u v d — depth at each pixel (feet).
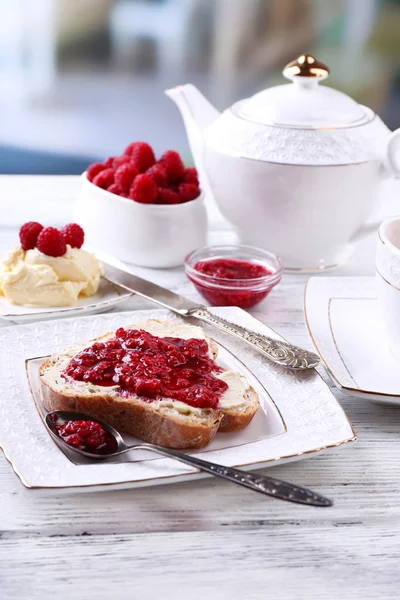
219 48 7.42
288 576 2.51
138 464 2.62
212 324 3.06
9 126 7.47
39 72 7.29
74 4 7.07
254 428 2.77
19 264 3.21
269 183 3.31
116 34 7.24
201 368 2.84
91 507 2.61
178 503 2.63
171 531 2.57
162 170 3.46
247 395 2.80
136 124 7.57
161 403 2.73
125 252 3.45
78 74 7.34
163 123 7.57
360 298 3.18
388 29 7.46
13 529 2.56
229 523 2.59
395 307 2.88
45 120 7.47
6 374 2.85
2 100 7.34
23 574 2.49
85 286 3.22
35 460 2.61
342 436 2.71
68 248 3.23
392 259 2.86
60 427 2.71
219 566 2.52
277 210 3.35
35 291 3.17
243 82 7.58
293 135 3.31
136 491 2.64
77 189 3.99
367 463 2.73
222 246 3.40
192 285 3.39
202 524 2.59
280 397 2.83
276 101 3.38
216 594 2.48
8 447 2.64
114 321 3.05
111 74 7.39
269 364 2.93
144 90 7.46
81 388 2.77
